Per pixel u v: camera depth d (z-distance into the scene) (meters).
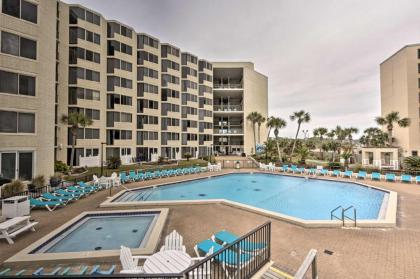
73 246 6.39
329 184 18.12
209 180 20.55
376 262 5.08
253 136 47.72
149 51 33.66
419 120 30.64
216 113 47.44
